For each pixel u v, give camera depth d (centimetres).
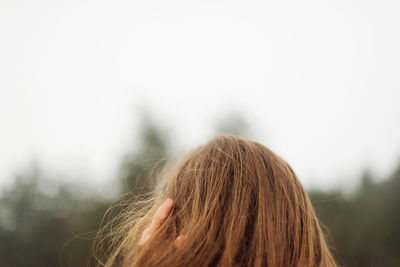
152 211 109
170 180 116
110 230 128
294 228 92
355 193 985
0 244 1145
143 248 87
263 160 105
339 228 848
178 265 83
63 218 1148
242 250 85
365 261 842
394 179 1030
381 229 900
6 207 1200
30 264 1123
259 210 92
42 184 1240
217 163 103
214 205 92
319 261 96
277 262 86
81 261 766
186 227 92
